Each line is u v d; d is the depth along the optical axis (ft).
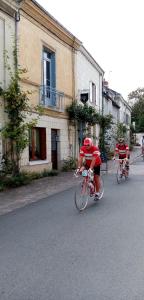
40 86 55.01
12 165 44.16
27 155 50.47
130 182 47.62
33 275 15.24
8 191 39.60
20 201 33.53
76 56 71.77
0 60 44.57
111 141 115.75
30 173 50.29
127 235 21.21
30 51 51.96
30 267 16.17
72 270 15.74
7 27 45.85
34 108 48.19
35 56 53.67
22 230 22.65
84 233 21.76
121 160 48.34
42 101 55.21
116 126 128.06
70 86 68.80
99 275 15.12
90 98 84.69
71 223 24.40
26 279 14.82
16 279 14.83
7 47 45.88
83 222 24.67
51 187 42.68
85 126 74.74
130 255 17.60
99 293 13.39
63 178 51.80
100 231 22.18
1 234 21.77
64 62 65.57
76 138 71.67
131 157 108.68
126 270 15.64
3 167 43.50
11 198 35.19
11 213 28.19
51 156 60.08
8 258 17.40
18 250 18.61
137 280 14.55
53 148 62.59
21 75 48.93
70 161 65.51
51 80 61.11
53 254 17.90
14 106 43.50
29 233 21.90
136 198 34.63
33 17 52.21
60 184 45.32
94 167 32.12
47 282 14.48
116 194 37.24
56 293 13.46
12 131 43.47
